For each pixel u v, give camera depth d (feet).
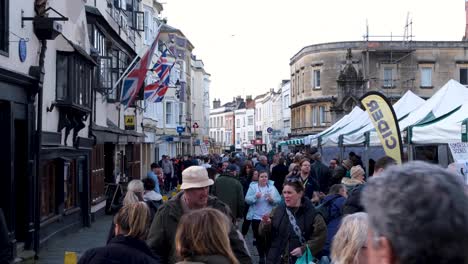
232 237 16.70
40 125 40.04
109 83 67.82
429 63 166.91
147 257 13.51
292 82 205.26
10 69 34.83
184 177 18.44
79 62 49.57
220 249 12.00
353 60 170.91
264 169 54.34
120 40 71.56
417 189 5.25
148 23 113.60
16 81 36.24
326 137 74.69
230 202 34.96
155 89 83.61
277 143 192.44
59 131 46.75
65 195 49.49
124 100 69.72
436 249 5.09
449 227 5.07
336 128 79.10
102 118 64.90
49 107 44.09
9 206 36.04
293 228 21.30
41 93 40.06
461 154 36.24
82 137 52.95
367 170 55.26
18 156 39.14
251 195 36.35
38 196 40.04
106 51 66.80
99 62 61.11
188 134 179.42
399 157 32.48
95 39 60.29
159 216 18.03
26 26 38.60
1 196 36.04
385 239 5.35
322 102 176.04
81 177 55.01
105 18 65.82
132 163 91.25
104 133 64.23
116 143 73.26
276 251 21.43
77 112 48.78
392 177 5.49
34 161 39.81
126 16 84.94
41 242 41.75
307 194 37.47
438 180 5.29
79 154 53.57
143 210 14.08
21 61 37.60
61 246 44.37
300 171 39.04
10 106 35.94
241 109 342.23
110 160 74.28
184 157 126.82
